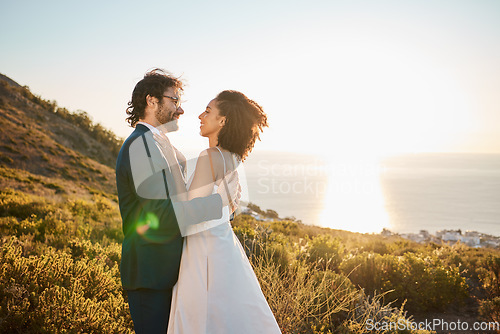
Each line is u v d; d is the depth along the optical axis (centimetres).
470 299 696
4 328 292
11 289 321
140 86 238
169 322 225
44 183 3002
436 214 13975
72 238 752
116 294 416
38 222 927
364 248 1150
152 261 216
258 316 233
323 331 381
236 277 232
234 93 246
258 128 254
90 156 6312
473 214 14500
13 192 1838
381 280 661
